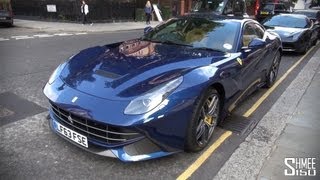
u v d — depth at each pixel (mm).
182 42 4785
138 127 3086
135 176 3309
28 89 5758
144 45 4652
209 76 3691
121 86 3371
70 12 22109
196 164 3596
